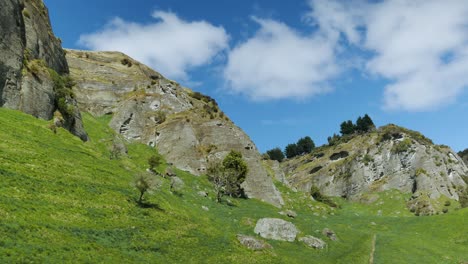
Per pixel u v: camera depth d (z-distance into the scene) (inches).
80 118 3759.8
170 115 5570.9
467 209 4089.6
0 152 2096.5
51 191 1891.0
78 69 6274.6
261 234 2701.8
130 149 4552.2
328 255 2598.4
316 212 4874.5
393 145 7440.9
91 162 2763.3
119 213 2015.3
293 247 2586.1
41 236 1355.8
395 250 3029.0
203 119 5467.5
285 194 5093.5
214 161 4783.5
